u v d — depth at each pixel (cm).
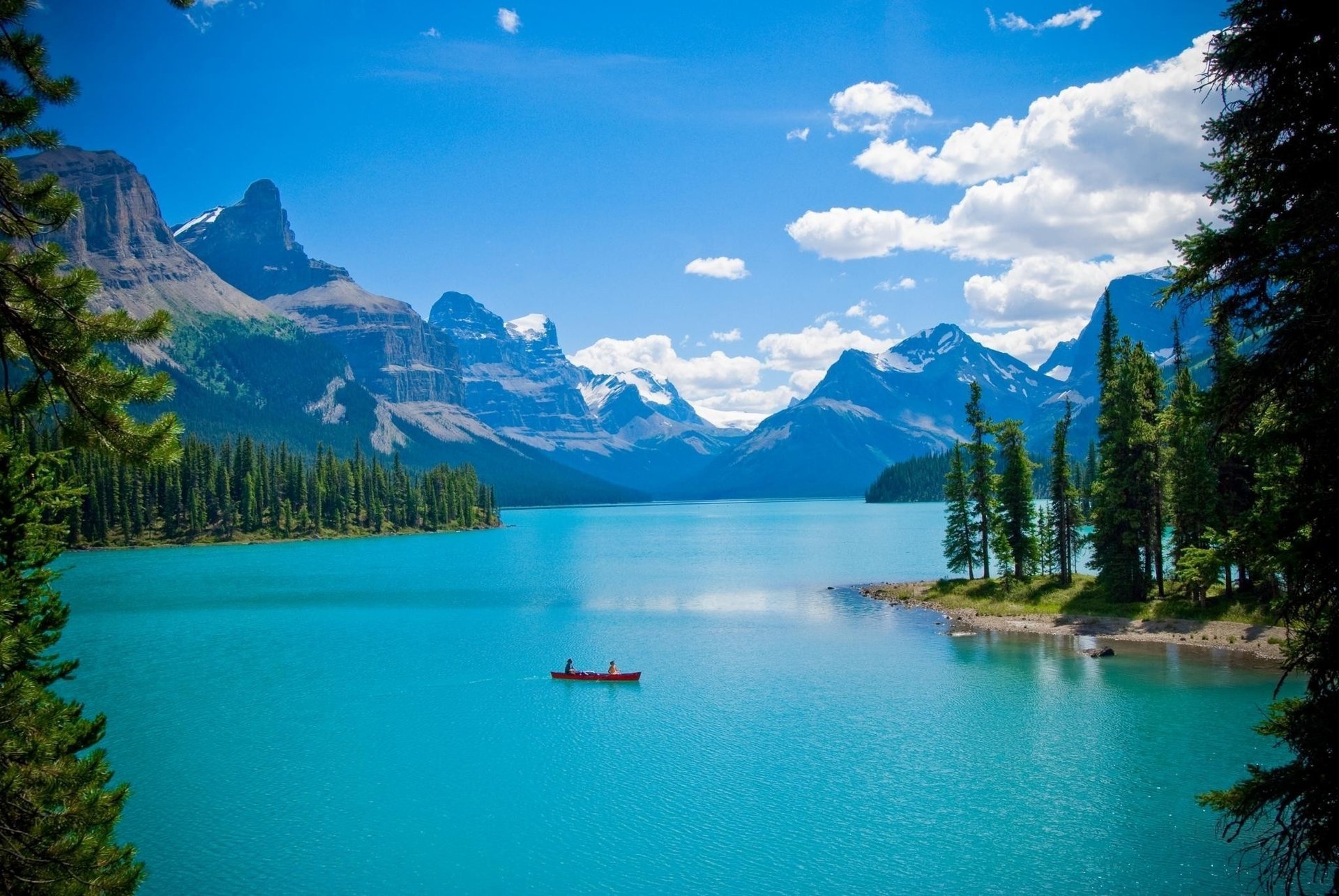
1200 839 3581
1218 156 1767
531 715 5594
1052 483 9356
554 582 13225
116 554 18925
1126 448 8044
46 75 1143
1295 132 1627
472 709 5766
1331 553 1645
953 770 4409
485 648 7831
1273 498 2122
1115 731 4894
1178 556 7625
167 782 4484
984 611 8800
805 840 3691
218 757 4853
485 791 4319
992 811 3909
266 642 8194
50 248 1115
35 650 1895
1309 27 1519
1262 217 1681
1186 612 7569
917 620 8731
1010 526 9550
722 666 6888
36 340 1088
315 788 4372
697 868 3488
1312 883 3194
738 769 4538
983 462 9888
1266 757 4425
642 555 18362
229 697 6131
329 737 5184
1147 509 8019
